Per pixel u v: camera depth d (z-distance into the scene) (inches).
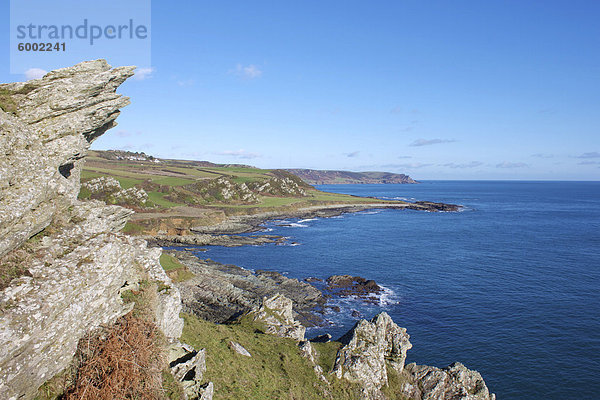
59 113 649.6
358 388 1073.5
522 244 3545.8
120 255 631.2
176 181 5600.4
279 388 915.4
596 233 4197.8
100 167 6102.4
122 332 608.1
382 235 4037.9
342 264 2792.8
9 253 512.7
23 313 465.1
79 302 542.3
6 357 439.5
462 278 2439.7
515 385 1298.0
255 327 1305.4
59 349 514.0
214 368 876.0
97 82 683.4
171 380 660.7
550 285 2292.1
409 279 2423.7
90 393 528.4
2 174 527.8
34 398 487.2
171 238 3516.2
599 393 1254.9
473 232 4254.4
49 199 603.2
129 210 746.2
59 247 570.3
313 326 1712.6
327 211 6304.1
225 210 5206.7
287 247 3380.9
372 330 1237.1
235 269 2556.6
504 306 1953.7
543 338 1608.0
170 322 781.9
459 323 1756.9
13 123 574.2
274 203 6289.4
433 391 1156.5
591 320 1777.8
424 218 5620.1
